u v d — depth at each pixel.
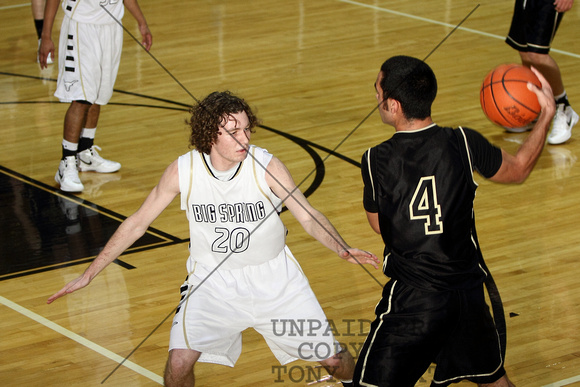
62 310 5.02
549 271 5.34
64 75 6.90
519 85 6.57
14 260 5.73
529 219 6.19
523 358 4.34
